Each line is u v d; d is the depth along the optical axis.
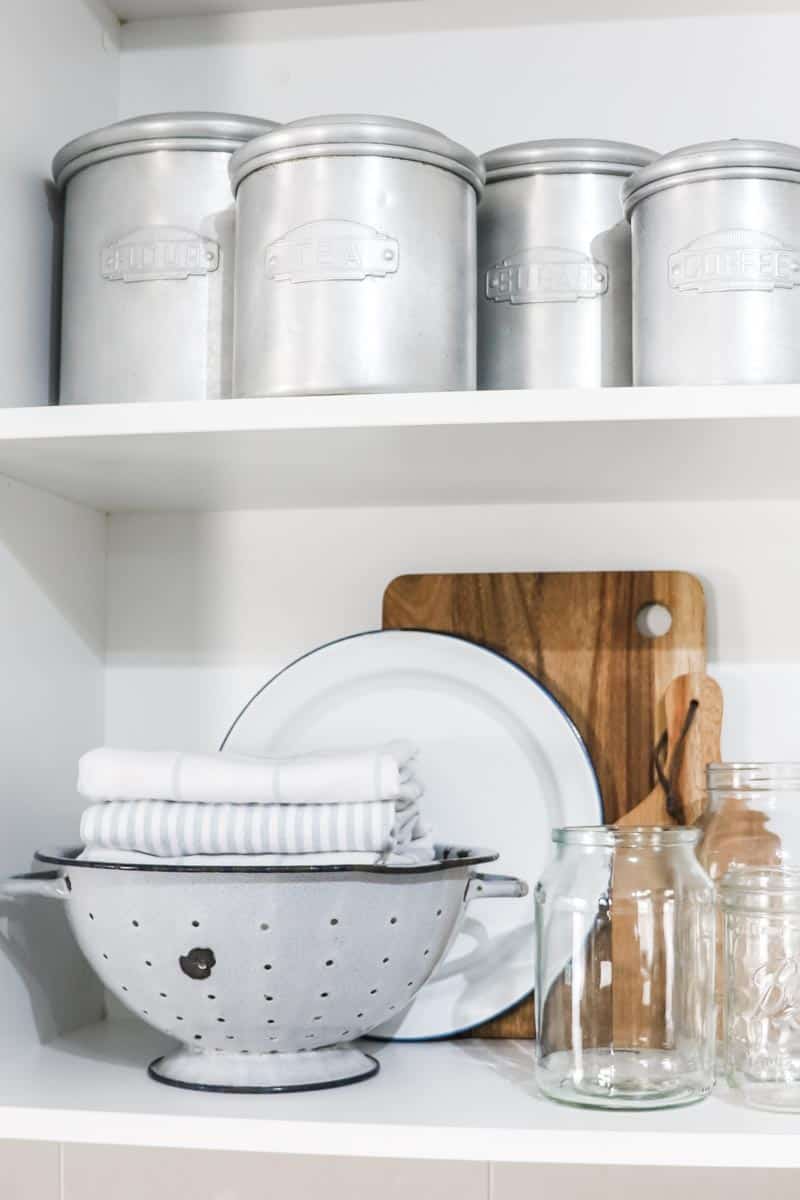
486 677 0.98
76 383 0.89
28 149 0.94
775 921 0.80
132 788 0.81
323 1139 0.74
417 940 0.80
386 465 0.90
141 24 1.11
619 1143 0.72
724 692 1.00
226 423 0.80
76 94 1.02
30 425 0.81
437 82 1.07
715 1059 0.83
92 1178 1.02
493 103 1.07
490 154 0.89
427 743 0.98
